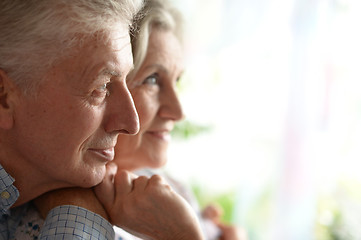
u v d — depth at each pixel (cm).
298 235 200
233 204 222
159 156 100
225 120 216
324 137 198
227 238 150
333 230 203
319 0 189
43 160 66
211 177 228
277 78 201
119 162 98
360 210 203
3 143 67
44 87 62
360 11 190
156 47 91
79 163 68
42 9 59
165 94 96
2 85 63
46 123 63
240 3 201
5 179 67
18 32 60
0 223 75
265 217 211
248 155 216
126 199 77
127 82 89
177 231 77
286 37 196
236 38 204
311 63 192
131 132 69
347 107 197
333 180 204
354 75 194
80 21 60
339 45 192
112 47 63
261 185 214
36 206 78
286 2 194
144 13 83
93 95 64
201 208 225
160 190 77
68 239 67
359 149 201
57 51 60
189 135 217
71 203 73
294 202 199
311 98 194
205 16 202
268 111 206
